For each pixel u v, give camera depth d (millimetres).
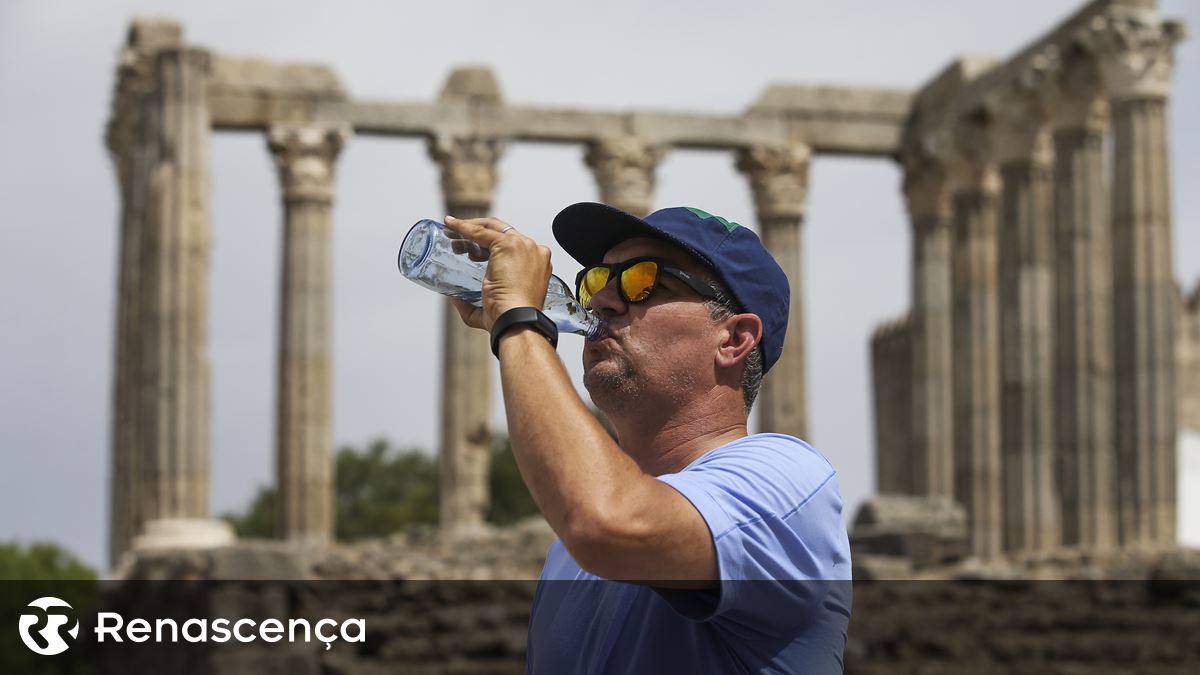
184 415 34688
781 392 40656
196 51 35594
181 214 34969
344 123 38906
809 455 4883
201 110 35562
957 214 40094
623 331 5160
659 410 5133
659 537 4355
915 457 41594
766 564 4531
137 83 36625
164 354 34750
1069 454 33625
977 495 39188
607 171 40250
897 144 41781
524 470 4457
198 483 34750
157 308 34844
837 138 41531
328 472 38031
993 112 37875
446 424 39281
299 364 38031
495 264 4777
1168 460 31047
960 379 39844
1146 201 31578
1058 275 34250
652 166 40594
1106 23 32156
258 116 38406
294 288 38219
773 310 5199
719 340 5137
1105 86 32906
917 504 37531
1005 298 37375
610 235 5285
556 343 4711
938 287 41531
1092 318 33844
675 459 5105
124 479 38500
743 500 4566
